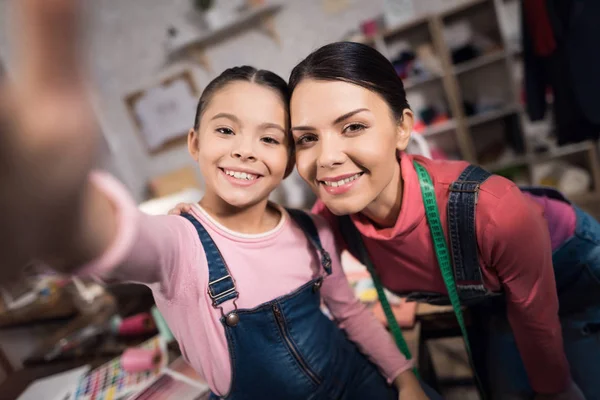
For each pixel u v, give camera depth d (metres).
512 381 0.89
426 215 0.71
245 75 0.63
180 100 2.76
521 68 2.49
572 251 0.84
